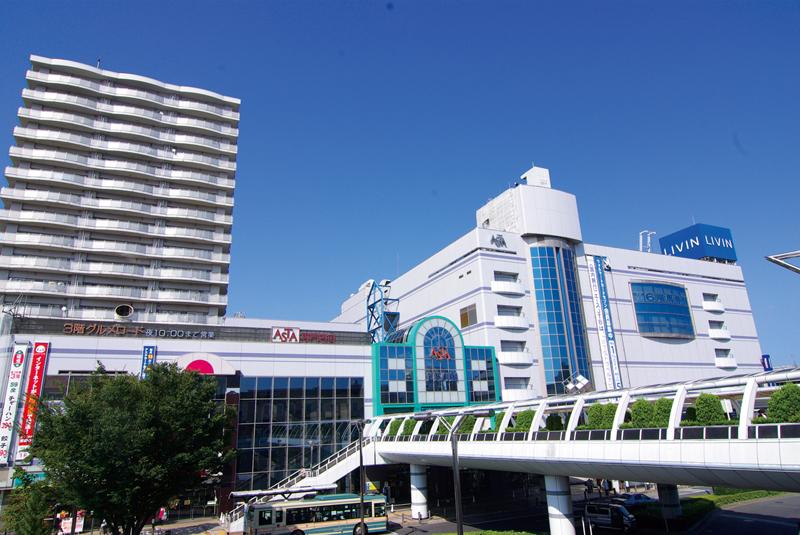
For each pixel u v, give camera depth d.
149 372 37.38
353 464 54.84
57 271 77.19
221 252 88.38
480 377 68.88
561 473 35.28
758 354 94.56
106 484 31.52
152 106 90.25
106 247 80.44
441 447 44.94
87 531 46.78
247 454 56.31
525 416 39.56
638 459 28.56
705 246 99.06
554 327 73.69
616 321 81.12
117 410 32.25
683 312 87.88
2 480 47.91
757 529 41.00
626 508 43.28
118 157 86.50
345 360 64.25
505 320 72.19
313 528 42.94
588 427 33.53
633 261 86.62
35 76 82.12
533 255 77.06
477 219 89.56
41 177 79.38
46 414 33.56
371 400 63.78
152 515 37.31
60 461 31.00
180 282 84.31
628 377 78.75
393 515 54.66
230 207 90.50
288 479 56.47
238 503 51.88
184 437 35.31
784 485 23.05
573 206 81.50
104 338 55.56
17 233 77.19
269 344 61.44
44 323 56.81
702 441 25.80
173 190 87.00
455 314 77.88
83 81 85.06
